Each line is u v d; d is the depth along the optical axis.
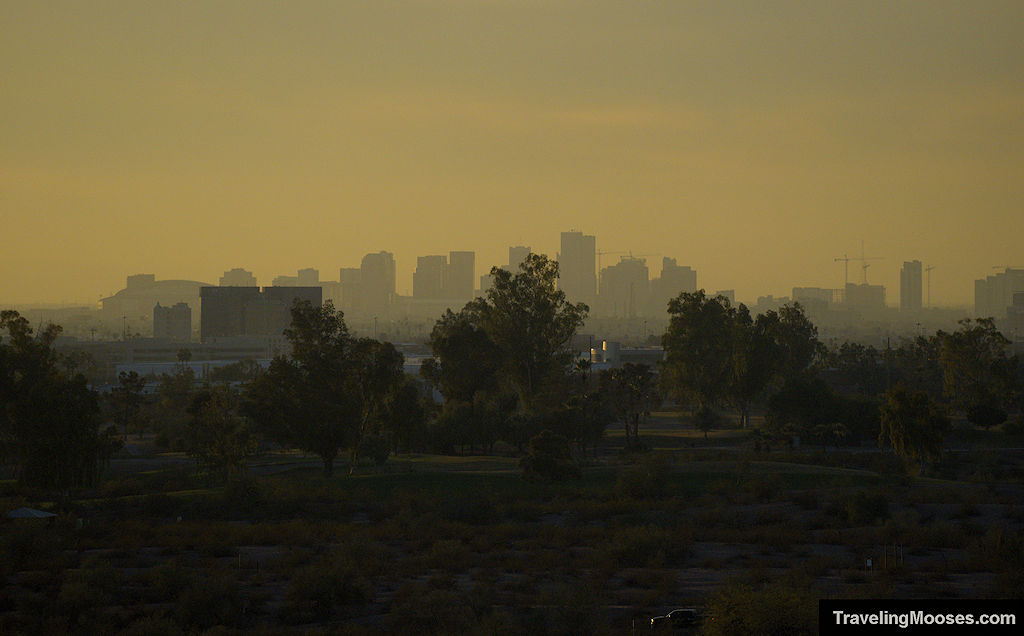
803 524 79.12
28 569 63.19
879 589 51.38
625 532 70.38
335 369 107.38
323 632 47.50
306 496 92.81
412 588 55.66
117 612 51.91
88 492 102.88
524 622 47.50
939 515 80.31
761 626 42.25
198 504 89.00
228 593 52.53
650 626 47.31
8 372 130.00
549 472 99.19
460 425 139.88
